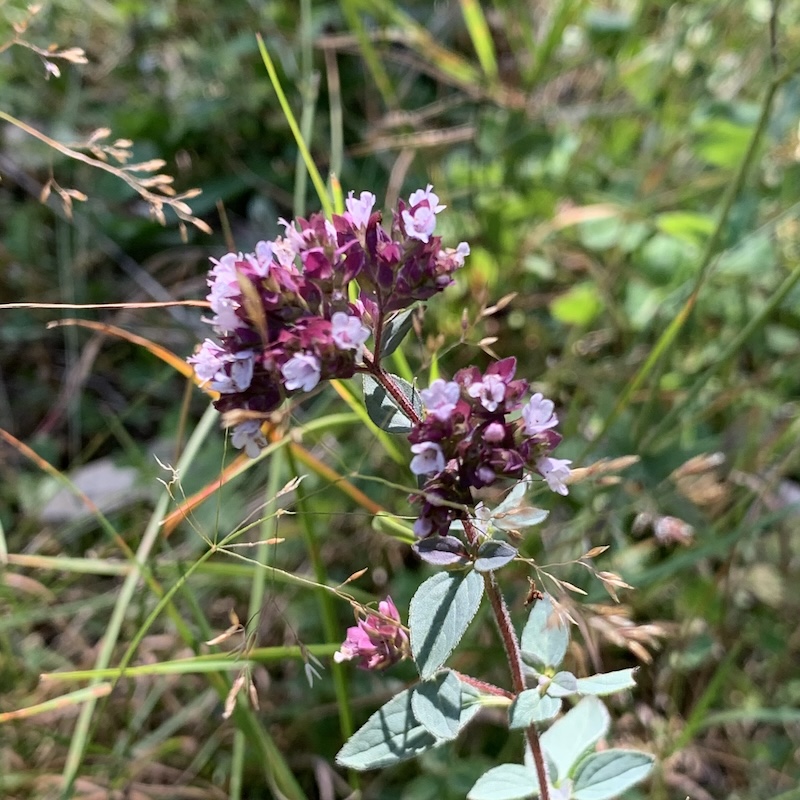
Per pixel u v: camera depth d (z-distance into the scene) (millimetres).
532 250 296
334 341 137
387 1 302
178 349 305
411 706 147
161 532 209
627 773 162
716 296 283
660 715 219
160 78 370
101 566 205
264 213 334
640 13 320
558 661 157
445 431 137
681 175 314
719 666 221
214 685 193
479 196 304
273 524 219
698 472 206
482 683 157
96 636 246
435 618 138
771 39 220
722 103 299
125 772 208
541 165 311
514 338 287
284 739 222
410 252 146
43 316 316
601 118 320
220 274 142
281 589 239
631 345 277
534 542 219
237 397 144
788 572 231
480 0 368
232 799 194
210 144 347
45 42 350
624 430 244
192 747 221
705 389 262
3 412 304
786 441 241
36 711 179
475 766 206
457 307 281
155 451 282
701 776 218
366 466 249
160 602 178
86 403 302
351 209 149
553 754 169
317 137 338
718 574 216
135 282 323
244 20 362
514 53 334
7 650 222
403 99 335
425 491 140
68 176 342
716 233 225
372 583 243
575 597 214
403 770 215
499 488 198
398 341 152
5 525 268
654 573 210
